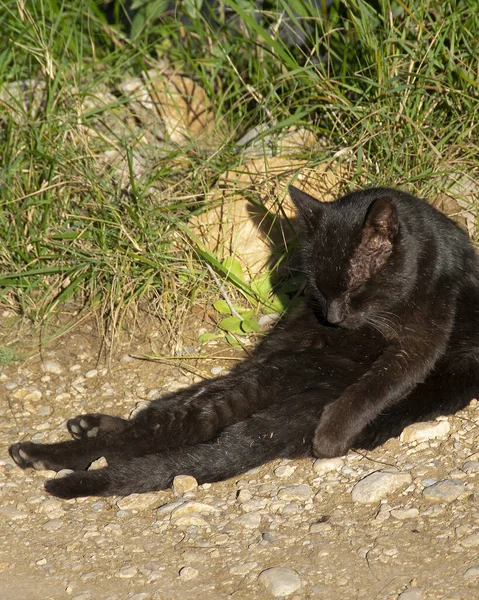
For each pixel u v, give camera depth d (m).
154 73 19.91
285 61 17.27
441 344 12.19
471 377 11.95
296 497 10.20
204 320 14.63
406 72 16.00
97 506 10.72
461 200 15.34
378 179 15.31
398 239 12.05
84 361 14.20
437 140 15.82
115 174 16.73
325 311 12.64
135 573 9.09
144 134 17.62
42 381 13.82
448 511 9.43
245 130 18.00
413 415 11.55
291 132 17.12
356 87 16.70
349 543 9.14
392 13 17.27
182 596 8.64
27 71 18.98
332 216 12.49
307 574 8.72
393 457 10.85
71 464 11.80
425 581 8.36
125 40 20.03
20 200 15.84
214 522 9.98
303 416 11.68
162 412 12.14
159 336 14.39
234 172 15.89
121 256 14.80
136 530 10.01
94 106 17.72
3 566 9.55
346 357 13.01
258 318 14.62
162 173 15.86
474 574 8.31
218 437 11.66
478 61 15.84
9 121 16.64
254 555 9.16
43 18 18.05
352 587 8.45
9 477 11.58
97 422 12.27
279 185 15.27
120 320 14.30
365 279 12.25
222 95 18.91
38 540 10.01
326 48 17.77
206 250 14.78
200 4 19.67
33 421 12.98
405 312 12.30
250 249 15.22
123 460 11.61
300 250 14.57
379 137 15.60
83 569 9.31
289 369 12.75
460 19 16.52
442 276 12.48
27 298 15.12
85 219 15.38
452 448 10.72
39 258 15.07
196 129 19.03
